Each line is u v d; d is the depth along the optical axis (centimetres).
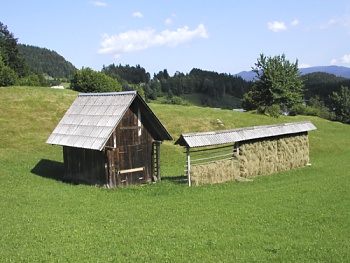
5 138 4109
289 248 1556
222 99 19312
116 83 9288
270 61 7688
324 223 1903
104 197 2450
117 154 2805
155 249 1538
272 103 7825
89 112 3020
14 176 2980
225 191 2689
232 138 3191
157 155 3045
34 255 1468
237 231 1770
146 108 2888
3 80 7775
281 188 2784
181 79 19988
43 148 4038
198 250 1531
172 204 2275
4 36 10669
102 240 1638
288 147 3850
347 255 1491
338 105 11344
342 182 3005
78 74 8788
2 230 1745
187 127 5456
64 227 1803
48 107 5247
